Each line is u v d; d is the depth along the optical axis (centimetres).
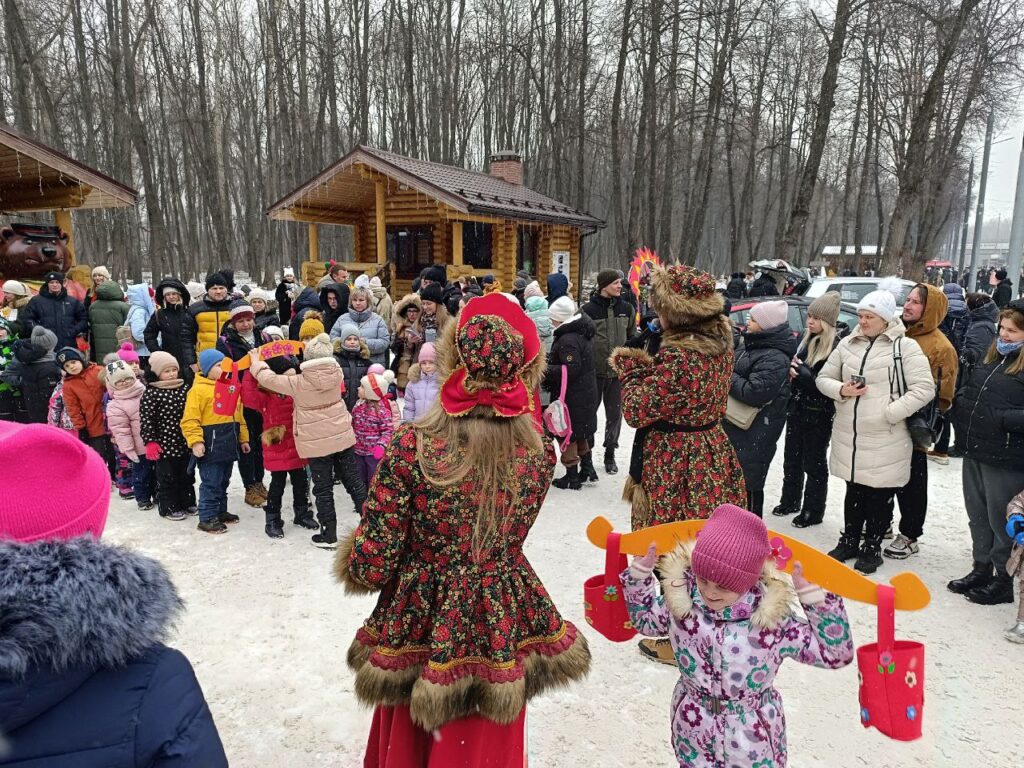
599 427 864
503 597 187
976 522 411
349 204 1730
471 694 182
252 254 3089
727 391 317
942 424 684
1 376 651
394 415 539
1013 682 325
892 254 1983
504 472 183
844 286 1170
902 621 383
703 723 207
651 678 329
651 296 317
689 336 306
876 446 421
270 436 485
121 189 1148
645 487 325
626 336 642
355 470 494
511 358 179
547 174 3102
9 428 116
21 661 94
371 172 1516
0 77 2511
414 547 189
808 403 514
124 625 105
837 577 198
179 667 120
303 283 1720
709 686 204
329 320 791
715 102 2467
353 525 525
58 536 111
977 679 327
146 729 110
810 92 3278
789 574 204
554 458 201
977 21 1978
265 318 783
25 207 1302
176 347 684
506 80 3397
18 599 96
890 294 424
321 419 468
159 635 114
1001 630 373
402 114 3306
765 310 411
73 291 934
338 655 346
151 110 3503
